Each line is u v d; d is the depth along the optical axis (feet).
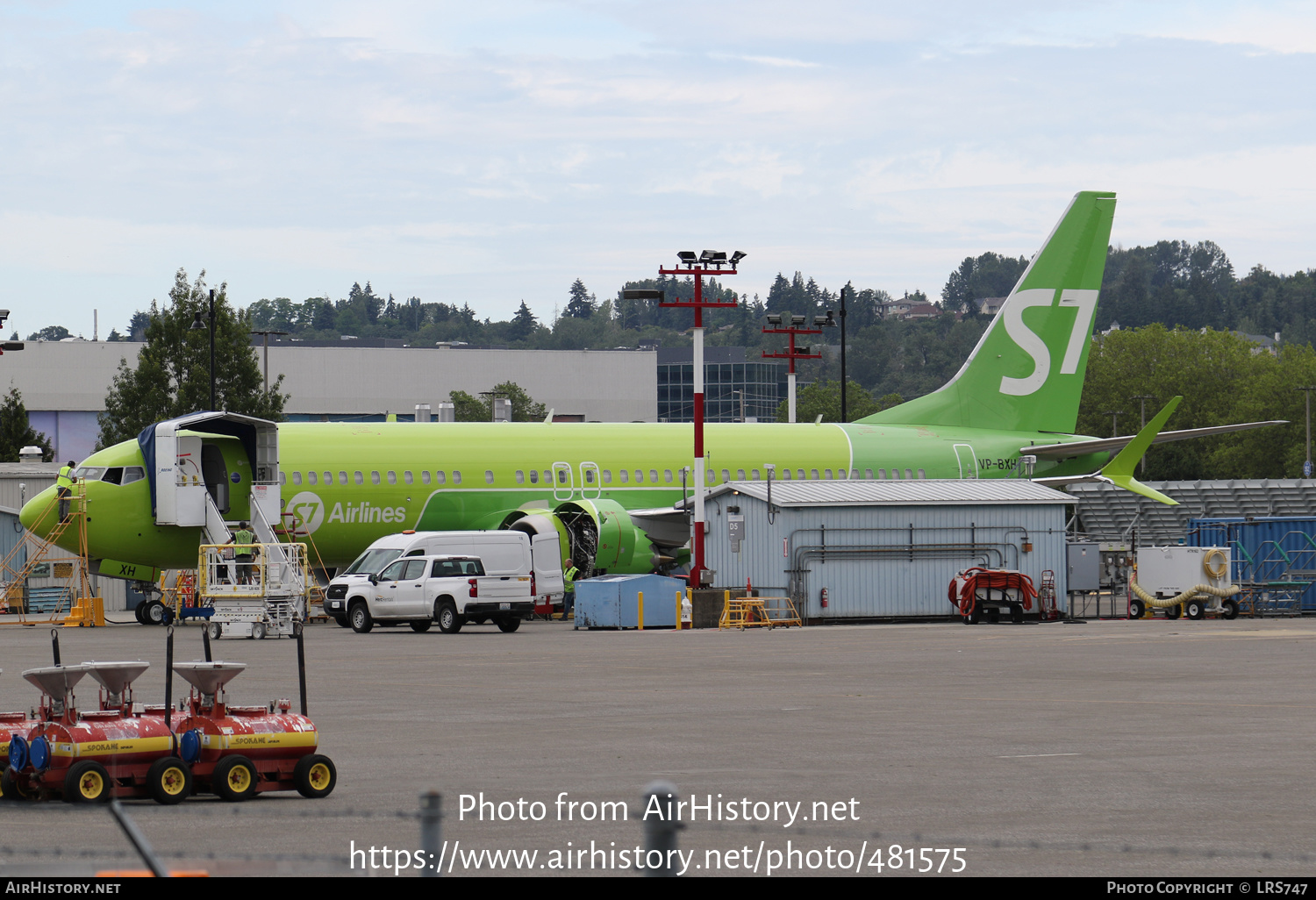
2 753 139.33
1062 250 530.27
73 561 489.67
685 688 230.48
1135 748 162.91
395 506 444.96
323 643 338.75
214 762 135.33
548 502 464.65
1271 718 189.98
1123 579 538.06
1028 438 529.45
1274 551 472.85
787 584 407.03
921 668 262.67
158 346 652.48
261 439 423.64
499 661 284.82
